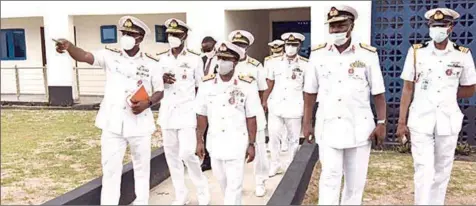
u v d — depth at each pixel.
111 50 3.99
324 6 4.44
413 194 4.98
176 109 4.38
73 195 3.92
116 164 4.00
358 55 3.53
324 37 5.37
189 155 4.37
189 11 4.85
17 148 5.49
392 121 6.97
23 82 6.53
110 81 3.99
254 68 4.86
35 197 4.38
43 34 6.28
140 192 4.19
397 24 6.96
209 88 3.86
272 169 5.65
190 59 4.47
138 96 3.92
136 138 4.02
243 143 3.78
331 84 3.56
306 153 5.39
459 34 6.82
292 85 5.56
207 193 4.53
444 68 3.91
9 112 5.93
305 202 4.57
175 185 4.55
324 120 3.62
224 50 3.69
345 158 3.67
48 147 5.93
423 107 3.96
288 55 5.63
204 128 4.04
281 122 5.65
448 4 6.79
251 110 3.82
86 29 9.55
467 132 7.02
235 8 4.78
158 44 8.71
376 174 5.73
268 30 8.77
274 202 3.84
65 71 6.54
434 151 4.08
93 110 6.65
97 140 6.58
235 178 3.75
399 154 6.71
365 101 3.57
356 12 3.47
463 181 5.51
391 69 7.04
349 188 3.73
